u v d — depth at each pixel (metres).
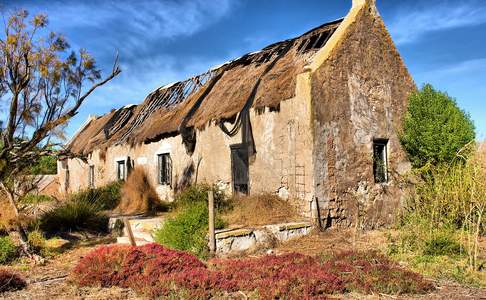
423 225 9.42
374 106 12.59
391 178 12.73
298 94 11.27
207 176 13.99
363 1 12.83
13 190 10.30
